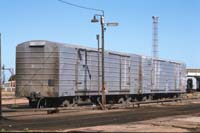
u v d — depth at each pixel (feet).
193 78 285.23
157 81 180.24
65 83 125.49
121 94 153.48
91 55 137.28
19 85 125.90
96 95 139.95
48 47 123.24
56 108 116.16
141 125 78.69
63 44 125.59
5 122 87.61
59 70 123.03
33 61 124.57
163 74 186.39
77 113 118.01
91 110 129.70
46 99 126.31
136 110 133.49
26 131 65.82
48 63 123.34
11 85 241.35
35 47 124.47
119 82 152.05
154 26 308.19
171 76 194.90
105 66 143.64
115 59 150.00
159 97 190.19
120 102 156.46
